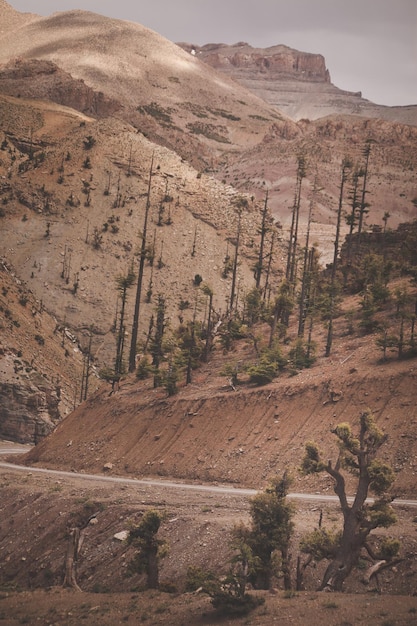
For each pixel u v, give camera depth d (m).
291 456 83.62
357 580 55.41
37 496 83.62
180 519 68.81
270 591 53.56
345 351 99.62
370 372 87.94
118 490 83.12
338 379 89.19
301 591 52.94
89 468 99.56
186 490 82.00
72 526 75.94
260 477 83.31
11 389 192.50
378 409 83.12
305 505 71.38
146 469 93.69
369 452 54.19
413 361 88.19
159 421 99.75
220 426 93.06
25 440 190.12
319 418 86.31
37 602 60.25
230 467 86.88
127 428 102.56
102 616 54.94
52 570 70.62
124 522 72.31
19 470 101.50
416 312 102.62
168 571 63.28
